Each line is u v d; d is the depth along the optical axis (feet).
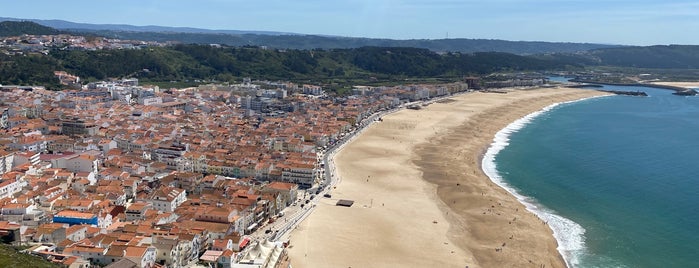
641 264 611.47
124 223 642.63
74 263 495.00
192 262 567.18
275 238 636.48
